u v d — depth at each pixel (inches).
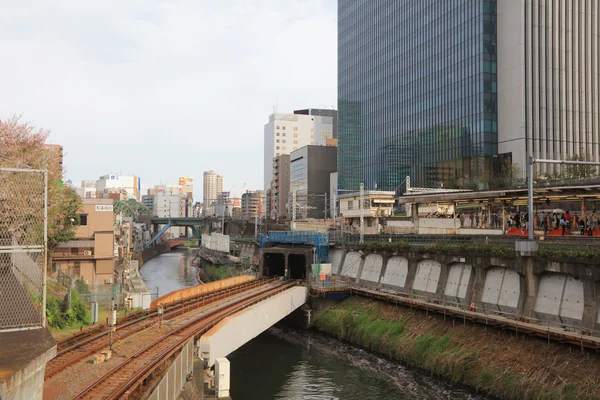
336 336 2081.7
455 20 4379.9
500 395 1301.7
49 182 1973.4
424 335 1694.1
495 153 3993.6
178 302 1948.8
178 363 968.9
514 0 3863.2
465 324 1626.5
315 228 3767.2
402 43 5226.4
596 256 1305.4
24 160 1856.5
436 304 1782.7
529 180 1444.4
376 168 5634.8
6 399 527.2
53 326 1541.6
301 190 6924.2
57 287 1971.0
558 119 3855.8
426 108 4771.2
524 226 2001.7
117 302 2028.8
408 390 1439.5
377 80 5684.1
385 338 1813.5
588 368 1209.4
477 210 2770.7
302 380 1567.4
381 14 5634.8
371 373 1611.7
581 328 1269.7
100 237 2832.2
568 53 3917.3
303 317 2298.2
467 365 1439.5
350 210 3245.6
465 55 4232.3
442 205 2802.7
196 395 1069.1
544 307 1470.2
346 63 6397.6
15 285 908.6
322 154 6840.6
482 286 1704.0
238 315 1590.8
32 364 592.4
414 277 2070.6
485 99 3991.1
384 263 2300.7
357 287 2297.0
